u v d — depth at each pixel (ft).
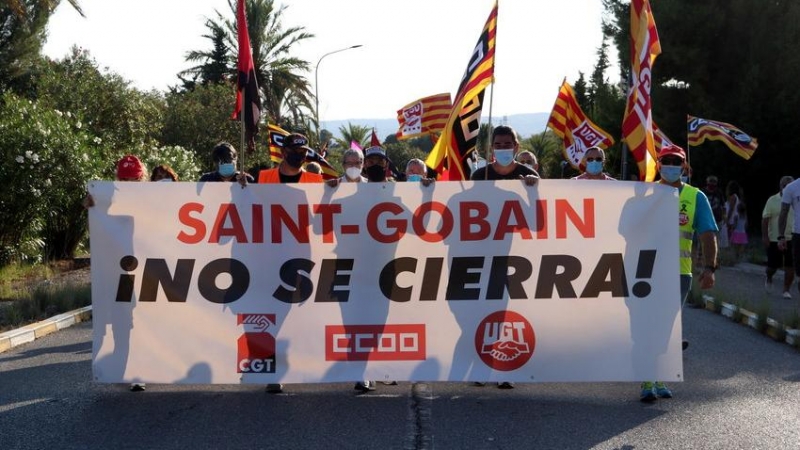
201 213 22.68
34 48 89.92
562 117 43.32
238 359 22.54
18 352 29.60
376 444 18.90
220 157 26.68
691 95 97.91
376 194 22.61
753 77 92.58
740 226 65.62
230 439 19.27
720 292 40.63
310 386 24.26
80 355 28.91
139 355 22.58
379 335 22.58
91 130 79.71
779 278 53.98
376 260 22.66
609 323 22.50
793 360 28.14
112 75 87.45
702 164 98.63
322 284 22.65
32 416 21.15
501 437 19.42
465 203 22.62
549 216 22.56
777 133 93.45
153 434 19.66
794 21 91.76
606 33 109.81
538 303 22.56
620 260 22.49
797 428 20.13
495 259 22.61
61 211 60.80
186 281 22.59
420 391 23.68
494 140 24.94
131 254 22.61
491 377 22.48
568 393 23.59
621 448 18.65
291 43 138.41
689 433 19.75
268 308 22.59
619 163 107.14
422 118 47.29
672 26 96.89
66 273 57.16
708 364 27.53
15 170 54.44
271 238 22.66
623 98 105.70
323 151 68.28
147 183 22.62
